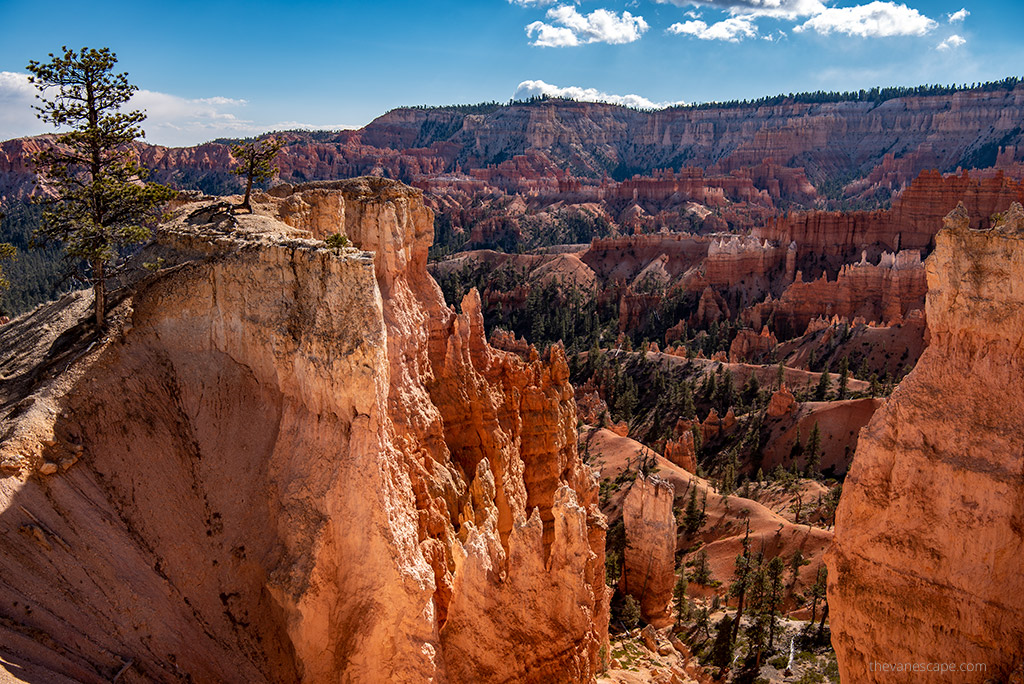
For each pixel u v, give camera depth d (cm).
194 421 2684
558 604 2983
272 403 2706
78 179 3019
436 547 2884
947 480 2767
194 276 2831
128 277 3067
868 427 3053
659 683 4888
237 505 2559
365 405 2514
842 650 3058
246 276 2766
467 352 4150
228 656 2311
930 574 2794
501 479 3894
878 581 2925
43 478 2303
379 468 2495
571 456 4753
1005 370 2694
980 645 2675
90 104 2941
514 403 4391
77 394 2531
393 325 3638
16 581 2053
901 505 2877
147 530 2416
